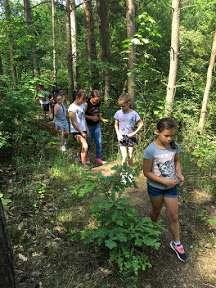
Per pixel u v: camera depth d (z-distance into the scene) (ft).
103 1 18.06
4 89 12.81
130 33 13.09
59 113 13.15
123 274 6.59
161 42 21.33
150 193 7.29
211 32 21.84
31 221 8.00
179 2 12.83
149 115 13.91
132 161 10.91
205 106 15.85
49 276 6.59
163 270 7.13
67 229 7.90
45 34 26.86
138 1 21.31
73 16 23.48
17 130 12.24
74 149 13.56
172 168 7.14
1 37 18.89
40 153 11.66
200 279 7.07
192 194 10.05
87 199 8.89
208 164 11.82
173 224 7.30
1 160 11.31
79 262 6.95
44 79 15.60
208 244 8.05
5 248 5.00
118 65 19.99
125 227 6.99
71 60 18.80
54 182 9.96
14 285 5.23
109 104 16.97
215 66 20.75
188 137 14.43
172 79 13.66
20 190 9.15
